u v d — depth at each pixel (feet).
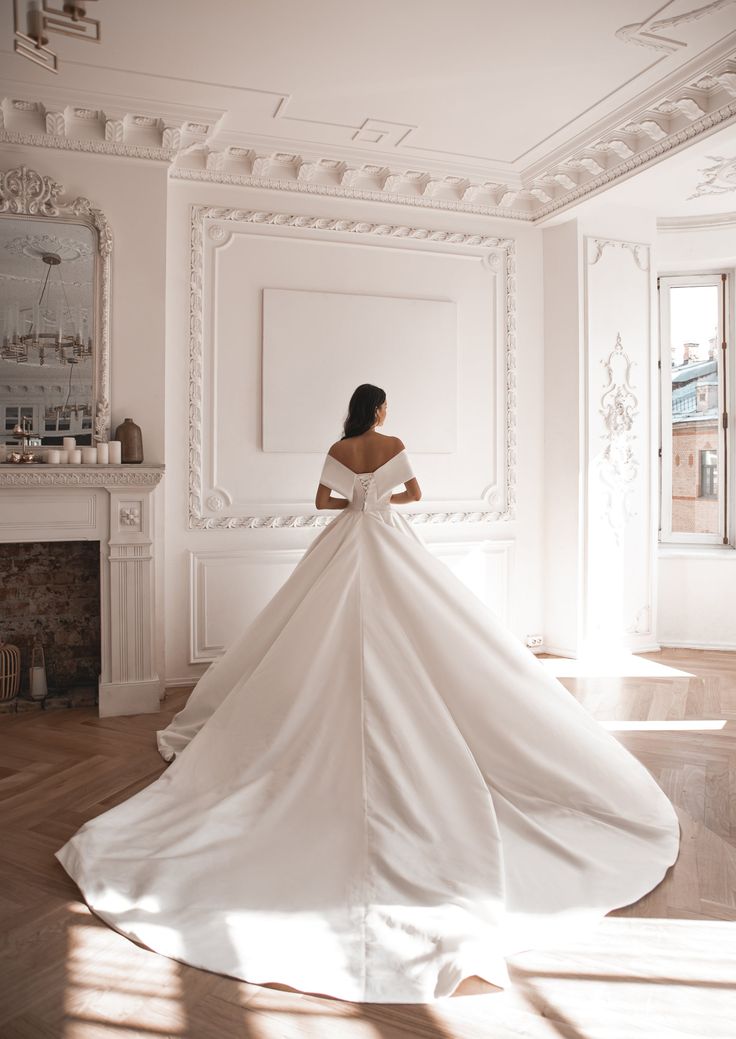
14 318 13.46
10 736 12.23
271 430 15.75
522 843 7.69
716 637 19.21
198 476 15.24
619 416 17.95
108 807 9.39
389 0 10.40
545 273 18.16
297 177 15.75
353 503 10.32
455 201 17.13
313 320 16.03
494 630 9.24
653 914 6.96
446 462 17.29
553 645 18.16
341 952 6.15
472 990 5.91
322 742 8.07
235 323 15.56
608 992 5.90
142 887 6.98
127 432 13.58
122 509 13.44
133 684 13.50
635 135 14.73
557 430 17.95
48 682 14.52
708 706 13.99
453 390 17.25
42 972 6.09
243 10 10.61
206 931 6.39
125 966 6.15
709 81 12.60
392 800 7.53
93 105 13.02
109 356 13.84
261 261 15.75
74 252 13.69
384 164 15.72
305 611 9.05
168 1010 5.66
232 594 15.44
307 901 6.68
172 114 13.42
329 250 16.25
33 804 9.49
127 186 13.92
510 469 17.87
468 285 17.48
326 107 13.56
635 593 18.31
